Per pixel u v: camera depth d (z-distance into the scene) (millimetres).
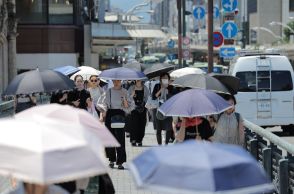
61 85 22406
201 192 8312
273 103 46688
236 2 54281
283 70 46875
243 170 8648
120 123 29703
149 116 49750
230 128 22219
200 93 18312
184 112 17891
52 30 81125
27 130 9789
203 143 9242
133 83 39906
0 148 9484
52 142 9562
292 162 20547
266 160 23156
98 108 29859
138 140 39625
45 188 10367
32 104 28922
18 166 9273
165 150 8938
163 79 37844
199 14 74562
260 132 24609
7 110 43781
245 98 46594
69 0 81438
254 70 46625
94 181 13242
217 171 8453
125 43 93875
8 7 71938
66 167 9336
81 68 39812
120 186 26031
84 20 97125
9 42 72875
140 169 8836
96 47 100062
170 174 8453
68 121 12227
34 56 80875
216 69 84938
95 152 9664
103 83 44562
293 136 48406
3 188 18078
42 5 80875
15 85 22281
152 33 100938
